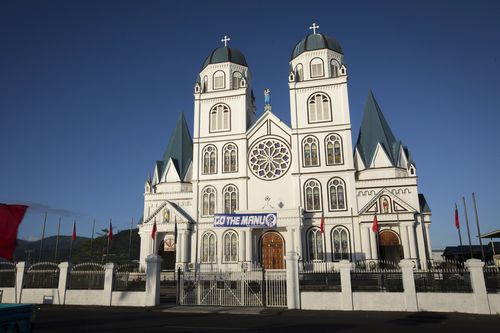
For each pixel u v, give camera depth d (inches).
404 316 863.7
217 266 1925.4
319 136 2023.9
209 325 746.2
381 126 2070.6
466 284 936.3
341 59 2160.4
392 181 1911.9
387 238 1834.4
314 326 732.0
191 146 2372.0
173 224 1994.3
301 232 1877.5
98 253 3019.2
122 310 1000.9
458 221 1685.5
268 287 1086.4
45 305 1096.8
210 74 2263.8
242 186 2048.5
